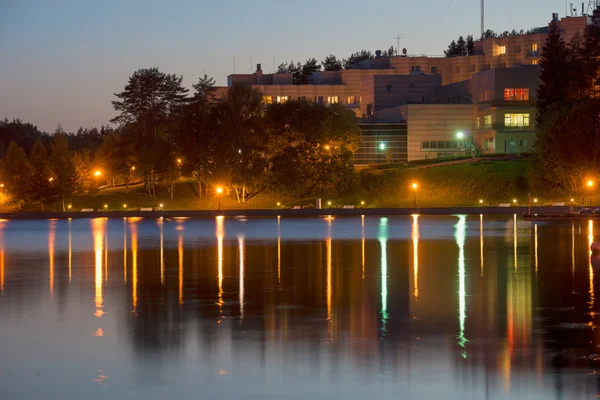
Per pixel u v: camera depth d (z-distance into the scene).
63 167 184.00
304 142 172.50
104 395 27.97
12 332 37.09
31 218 153.38
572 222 117.31
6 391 28.36
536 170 158.75
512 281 52.53
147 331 37.22
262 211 154.12
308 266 62.59
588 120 147.75
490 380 29.12
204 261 66.94
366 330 37.03
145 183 195.75
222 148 171.12
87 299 46.50
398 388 28.44
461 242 82.94
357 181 174.50
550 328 37.06
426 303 44.16
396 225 114.75
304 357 32.28
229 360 32.00
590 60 181.75
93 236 99.06
